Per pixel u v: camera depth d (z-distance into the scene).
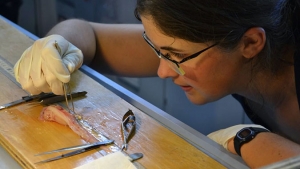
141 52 1.15
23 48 1.04
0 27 1.14
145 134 0.75
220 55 0.70
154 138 0.74
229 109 1.30
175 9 0.63
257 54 0.75
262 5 0.69
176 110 1.29
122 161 0.66
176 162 0.68
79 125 0.77
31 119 0.78
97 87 0.90
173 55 0.70
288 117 0.88
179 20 0.63
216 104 1.29
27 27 1.41
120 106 0.84
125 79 1.33
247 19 0.68
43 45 0.82
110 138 0.74
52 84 0.80
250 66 0.77
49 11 1.41
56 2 1.40
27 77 0.82
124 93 0.90
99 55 1.15
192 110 1.29
